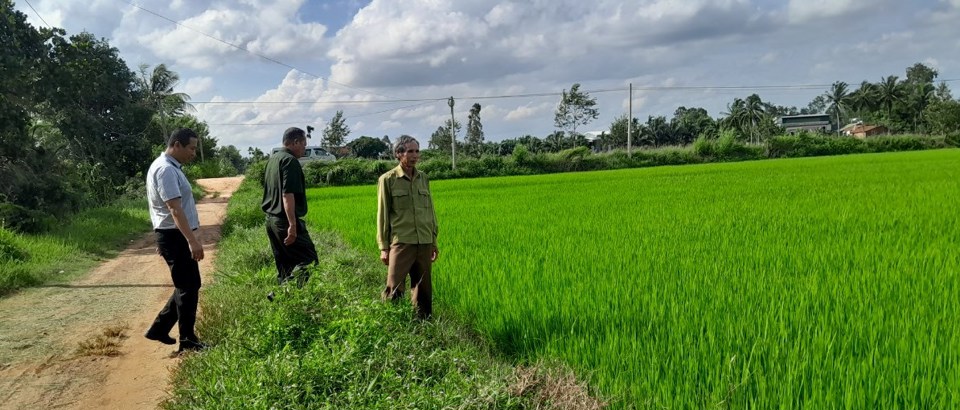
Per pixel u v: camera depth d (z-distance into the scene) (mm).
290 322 4273
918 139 56219
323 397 3250
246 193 26438
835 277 5781
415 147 5457
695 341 4172
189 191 5293
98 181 24484
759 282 5641
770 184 20469
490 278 6383
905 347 3803
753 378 3527
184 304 5184
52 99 20469
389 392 3268
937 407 3152
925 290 5246
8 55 16953
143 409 4168
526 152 47500
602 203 16203
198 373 4223
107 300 7555
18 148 16359
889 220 9984
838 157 44906
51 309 7074
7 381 4703
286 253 6047
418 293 5574
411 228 5465
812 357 3742
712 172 31266
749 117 87812
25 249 10133
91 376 4805
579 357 4043
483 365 3994
